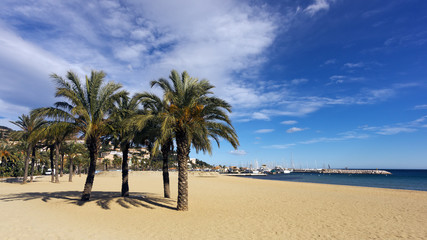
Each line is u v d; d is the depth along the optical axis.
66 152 43.06
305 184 42.97
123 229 9.33
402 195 24.30
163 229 9.59
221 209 14.85
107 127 15.70
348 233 9.50
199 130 13.18
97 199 16.34
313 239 8.66
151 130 15.35
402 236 9.12
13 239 7.16
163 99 14.28
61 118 14.87
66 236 7.82
